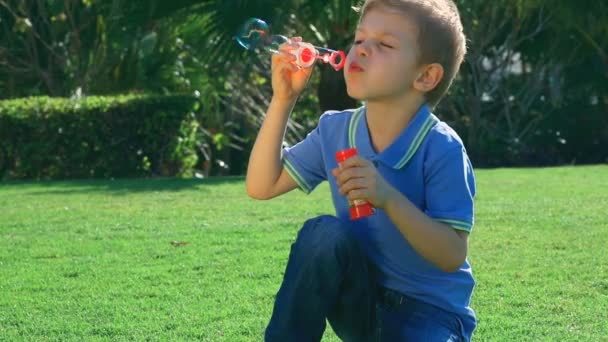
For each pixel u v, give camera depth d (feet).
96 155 43.06
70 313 15.70
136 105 43.24
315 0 45.24
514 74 60.13
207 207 27.89
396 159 9.39
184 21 48.70
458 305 9.78
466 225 9.14
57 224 24.98
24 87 57.88
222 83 56.18
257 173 10.21
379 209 9.50
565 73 58.39
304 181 10.25
